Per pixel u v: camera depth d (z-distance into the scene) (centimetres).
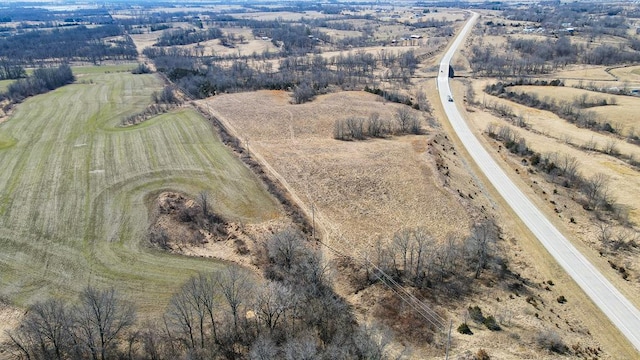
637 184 10469
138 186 9294
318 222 8556
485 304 6638
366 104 15538
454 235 8231
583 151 12500
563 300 6869
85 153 10894
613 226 8850
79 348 5419
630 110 15212
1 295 6406
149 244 7612
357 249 7806
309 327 5959
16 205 8562
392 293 6794
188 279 6806
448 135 13738
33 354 5400
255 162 10581
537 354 5609
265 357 5216
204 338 5766
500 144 13025
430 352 5656
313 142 12094
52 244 7500
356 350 5416
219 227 8181
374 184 9825
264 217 8556
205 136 12025
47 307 5734
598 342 6094
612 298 6931
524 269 7594
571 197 10012
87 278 6800
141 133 12212
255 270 7119
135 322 5984
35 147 11331
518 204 9725
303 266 6938
